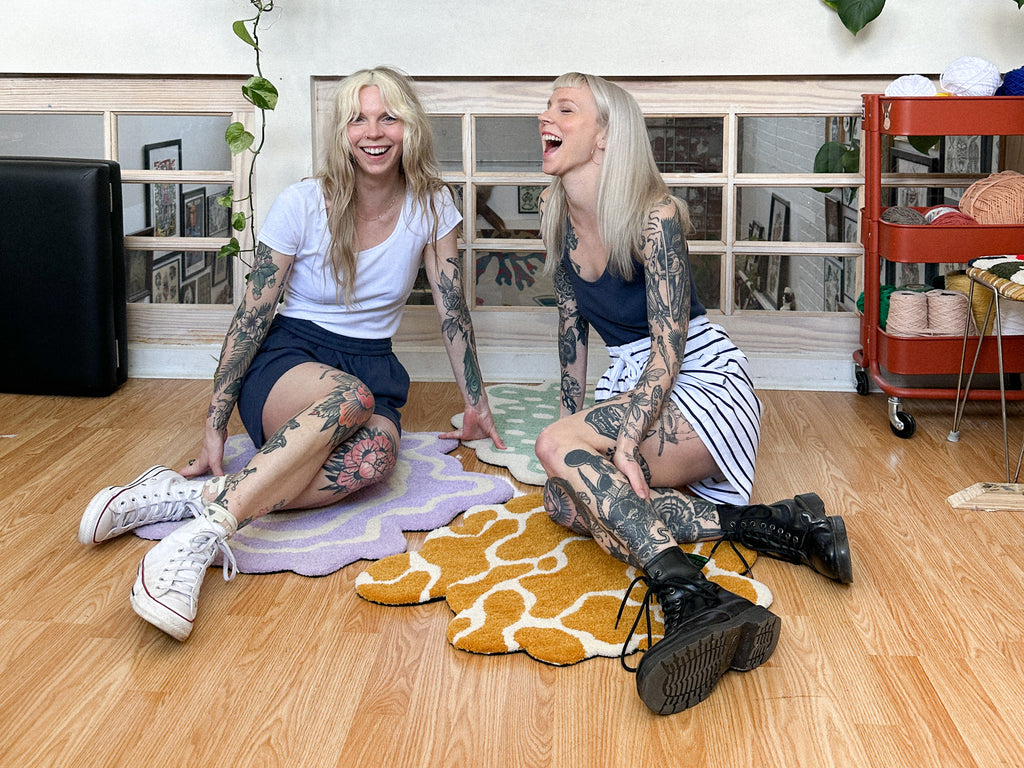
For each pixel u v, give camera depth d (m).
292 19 2.95
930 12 2.85
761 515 1.91
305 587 1.81
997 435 2.64
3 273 2.86
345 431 1.95
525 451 2.50
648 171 1.92
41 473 2.34
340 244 2.13
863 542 2.00
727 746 1.36
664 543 1.60
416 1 2.92
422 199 2.20
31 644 1.61
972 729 1.39
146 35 2.98
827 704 1.46
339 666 1.56
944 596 1.77
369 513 2.09
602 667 1.56
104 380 2.94
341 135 2.07
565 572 1.83
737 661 1.51
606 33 2.92
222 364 2.14
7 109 3.11
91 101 3.08
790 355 3.14
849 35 2.88
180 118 3.09
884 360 2.70
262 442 2.15
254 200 3.09
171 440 2.58
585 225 1.99
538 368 3.18
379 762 1.33
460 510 2.13
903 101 2.57
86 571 1.86
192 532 1.69
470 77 2.99
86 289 2.87
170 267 3.18
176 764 1.32
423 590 1.76
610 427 1.83
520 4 2.91
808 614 1.71
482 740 1.38
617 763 1.33
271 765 1.32
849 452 2.52
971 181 3.01
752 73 2.91
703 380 2.00
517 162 3.09
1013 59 2.85
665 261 1.87
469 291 3.18
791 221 3.09
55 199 2.82
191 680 1.51
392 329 2.31
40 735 1.38
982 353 2.60
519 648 1.59
